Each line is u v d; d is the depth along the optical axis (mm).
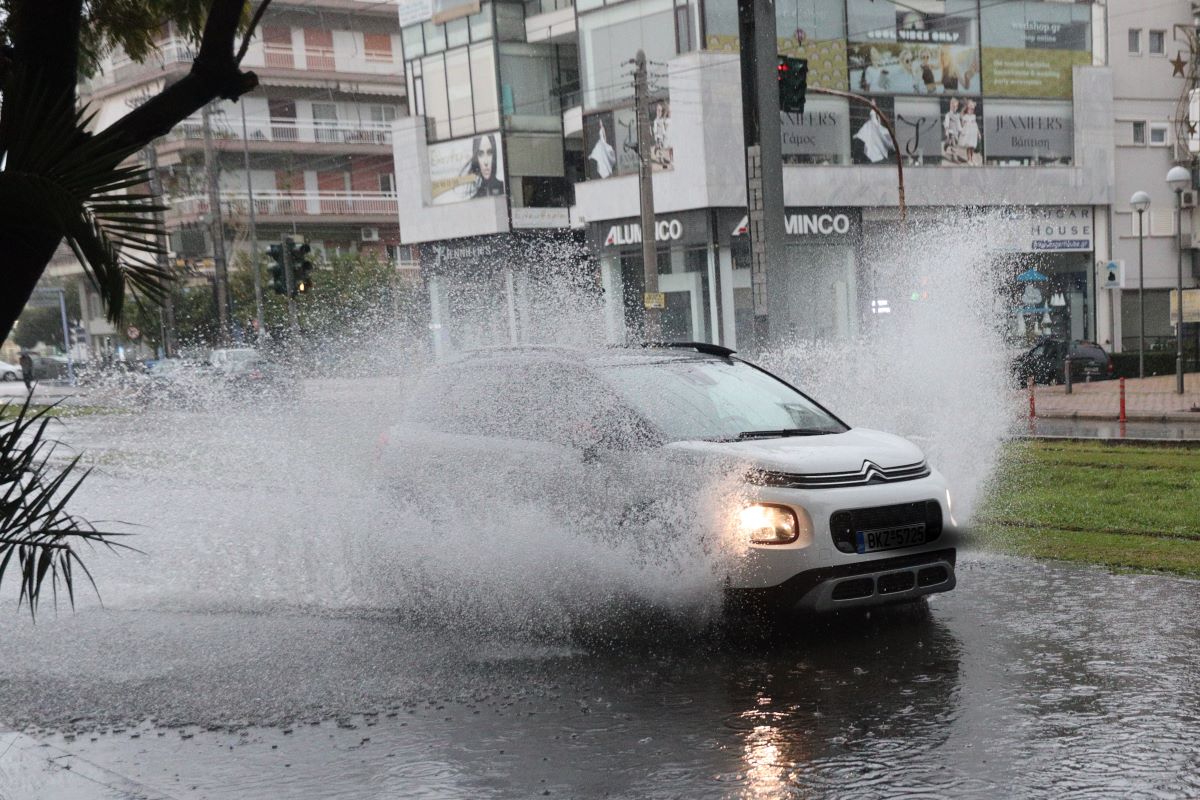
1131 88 40594
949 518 6590
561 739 5051
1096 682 5488
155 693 5934
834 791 4344
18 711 5711
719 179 34594
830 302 35938
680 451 6449
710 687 5691
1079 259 40031
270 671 6266
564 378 7219
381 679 6051
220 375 25391
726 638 6551
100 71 6359
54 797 4398
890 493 6305
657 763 4715
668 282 36406
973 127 38094
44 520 3578
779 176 16359
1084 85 39469
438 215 43031
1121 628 6398
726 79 34469
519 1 40969
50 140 3438
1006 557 8453
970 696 5367
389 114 57250
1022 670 5727
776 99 16281
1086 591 7285
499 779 4621
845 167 35844
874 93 36375
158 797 4383
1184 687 5363
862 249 36562
